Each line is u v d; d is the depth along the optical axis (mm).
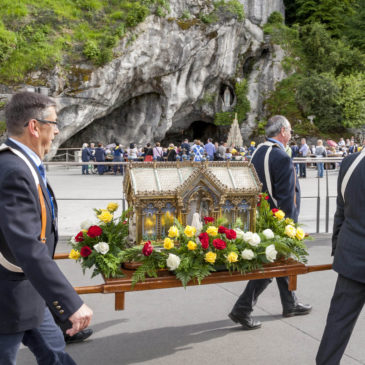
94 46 22438
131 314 3666
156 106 28641
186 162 2957
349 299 2305
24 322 1760
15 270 1728
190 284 2555
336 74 34812
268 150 3385
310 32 34531
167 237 2721
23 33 21469
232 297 4090
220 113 32750
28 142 1868
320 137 31109
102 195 10109
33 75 20688
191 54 27500
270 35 33750
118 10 24688
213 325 3445
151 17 24766
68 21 23172
